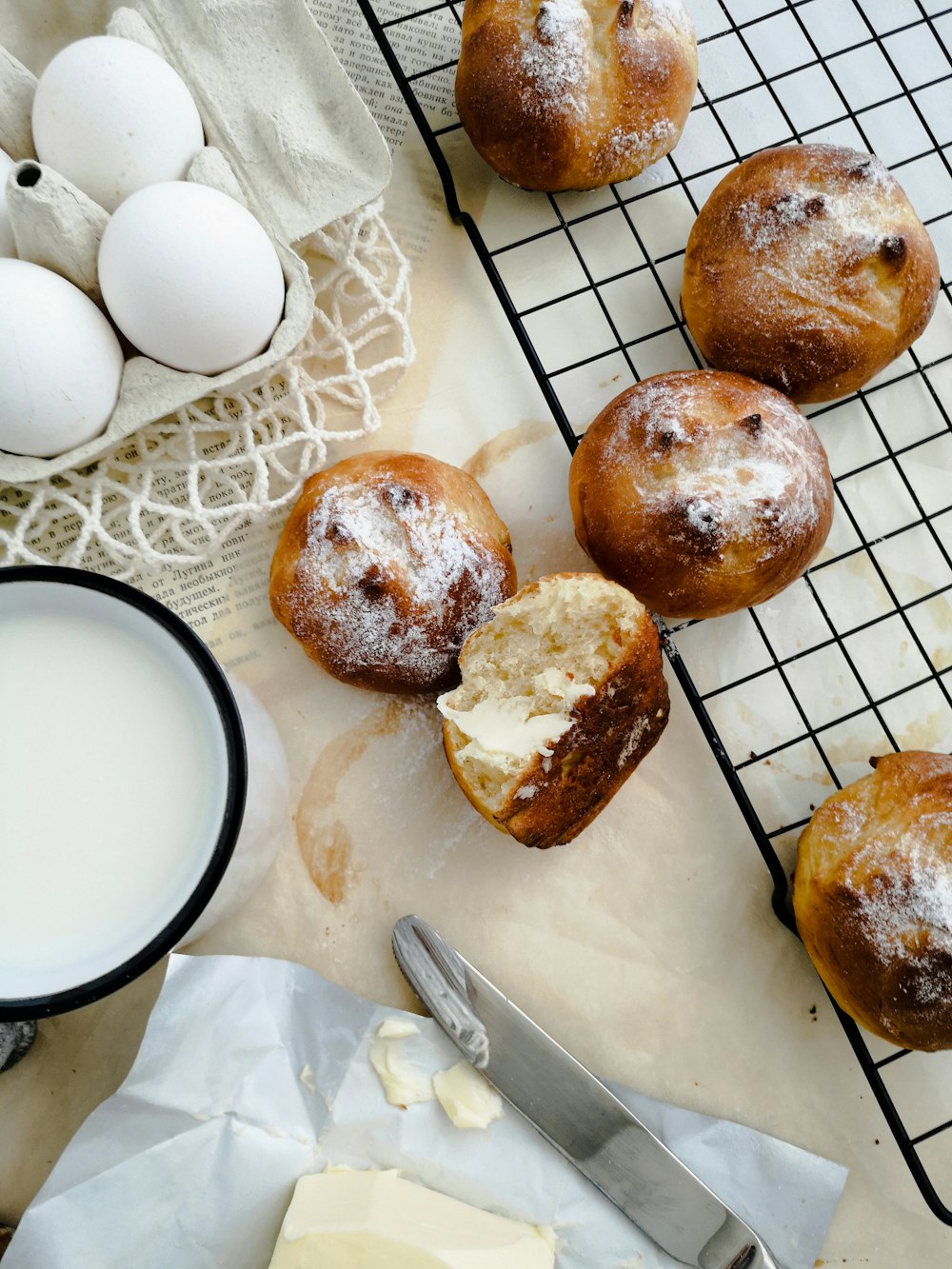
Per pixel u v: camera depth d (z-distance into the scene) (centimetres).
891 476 31
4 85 25
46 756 23
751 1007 29
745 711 30
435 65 31
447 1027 27
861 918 26
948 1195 28
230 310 24
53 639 23
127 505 27
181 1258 26
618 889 29
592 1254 27
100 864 23
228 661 29
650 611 29
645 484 27
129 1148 26
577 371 31
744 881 29
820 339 28
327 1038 27
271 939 28
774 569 27
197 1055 26
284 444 27
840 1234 28
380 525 27
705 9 32
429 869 29
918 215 32
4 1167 27
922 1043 26
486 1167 27
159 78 25
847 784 30
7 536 26
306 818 29
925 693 30
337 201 27
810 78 32
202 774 23
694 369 30
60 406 24
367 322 29
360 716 29
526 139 28
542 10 27
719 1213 26
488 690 26
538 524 30
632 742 26
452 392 30
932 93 32
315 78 27
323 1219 25
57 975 22
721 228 28
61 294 24
